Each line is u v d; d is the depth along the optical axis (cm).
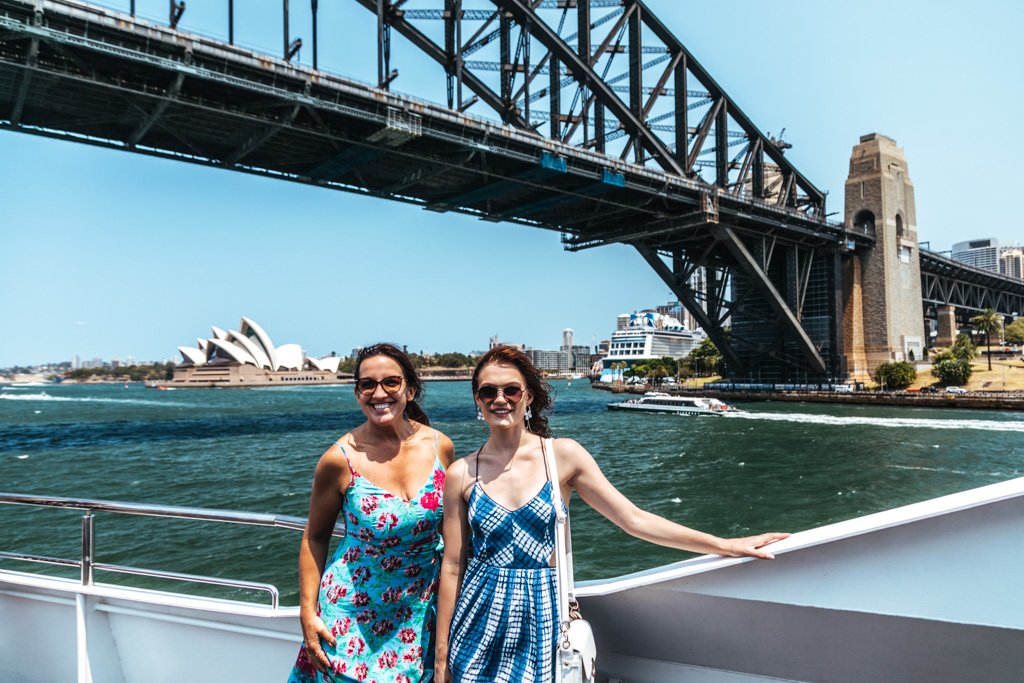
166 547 1373
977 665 163
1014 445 3147
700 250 5662
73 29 2378
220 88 2761
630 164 4200
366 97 3042
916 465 2592
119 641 256
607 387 12006
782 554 177
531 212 4756
